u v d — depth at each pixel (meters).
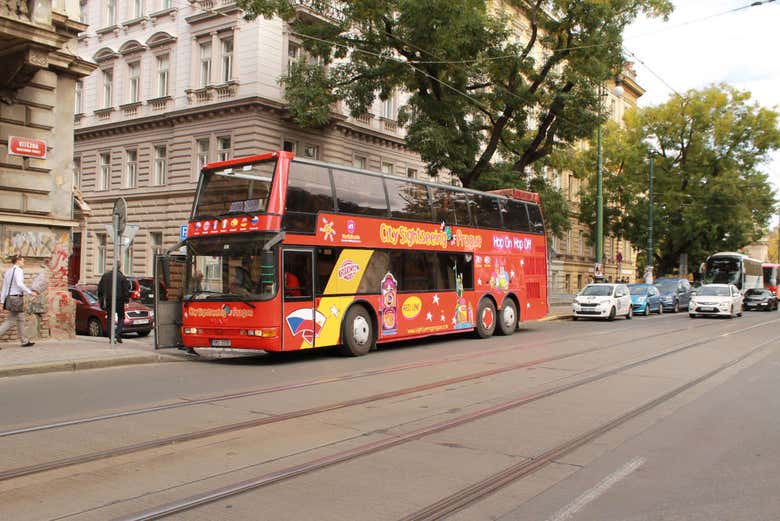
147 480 5.38
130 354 13.06
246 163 13.34
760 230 50.34
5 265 14.44
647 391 9.74
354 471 5.69
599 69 25.25
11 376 10.78
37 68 13.87
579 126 26.41
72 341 15.31
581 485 5.37
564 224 29.72
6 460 5.90
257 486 5.25
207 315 13.35
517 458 6.12
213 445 6.52
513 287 20.02
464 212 18.20
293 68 26.02
